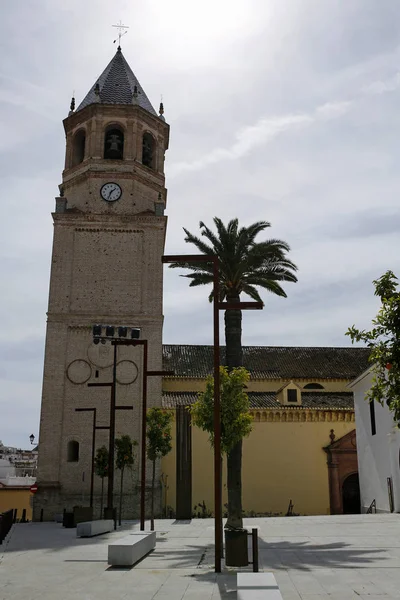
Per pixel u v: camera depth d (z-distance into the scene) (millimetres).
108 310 43000
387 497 37656
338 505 44719
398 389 8766
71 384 41500
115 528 29453
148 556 18016
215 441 15383
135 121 46312
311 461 45750
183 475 40156
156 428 32781
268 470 45188
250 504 44375
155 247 44531
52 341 42156
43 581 13500
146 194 46094
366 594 11531
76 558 17781
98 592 12055
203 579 13516
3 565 16250
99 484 39719
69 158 46938
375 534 23547
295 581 13008
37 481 39438
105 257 44094
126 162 45531
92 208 44844
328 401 48625
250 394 49812
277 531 25531
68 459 40094
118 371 41938
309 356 54562
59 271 43594
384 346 8867
